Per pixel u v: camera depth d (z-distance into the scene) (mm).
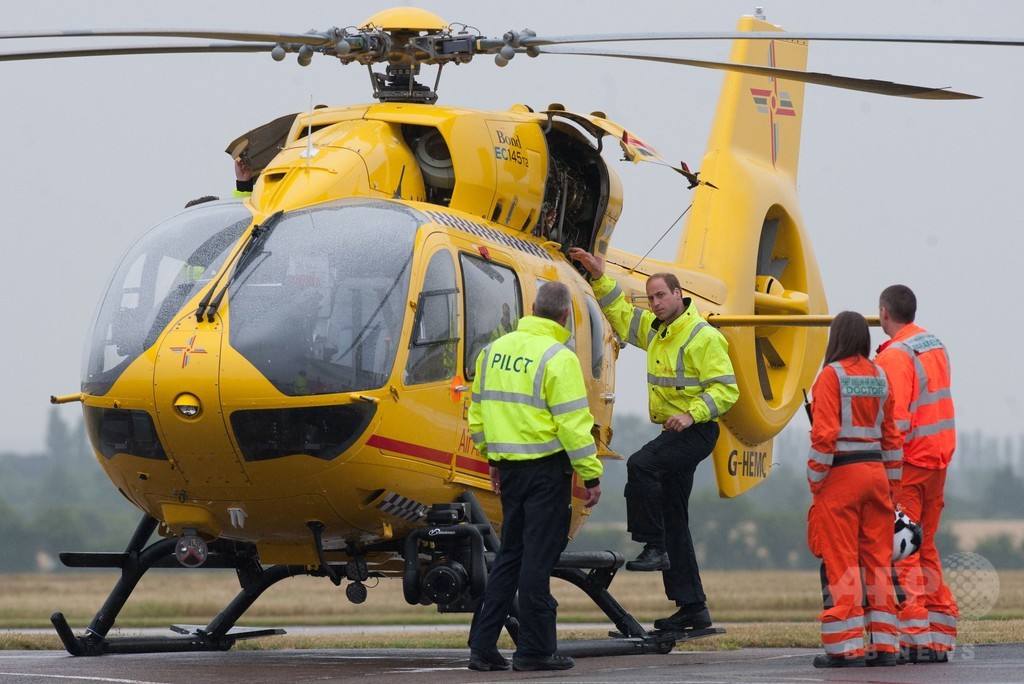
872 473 28156
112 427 28812
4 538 198125
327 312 28500
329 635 46562
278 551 31203
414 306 29344
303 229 29984
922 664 28922
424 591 29328
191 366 27703
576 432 26562
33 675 27172
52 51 30781
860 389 28141
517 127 35094
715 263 48938
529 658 27234
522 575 27219
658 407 34344
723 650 36250
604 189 37344
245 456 28016
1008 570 140500
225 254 29578
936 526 30734
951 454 30594
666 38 32219
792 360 51812
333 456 28078
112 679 26250
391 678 26250
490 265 32250
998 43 30328
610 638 34656
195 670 28812
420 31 35000
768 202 50781
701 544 187000
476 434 27891
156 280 29719
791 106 53875
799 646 37812
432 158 33719
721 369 33500
